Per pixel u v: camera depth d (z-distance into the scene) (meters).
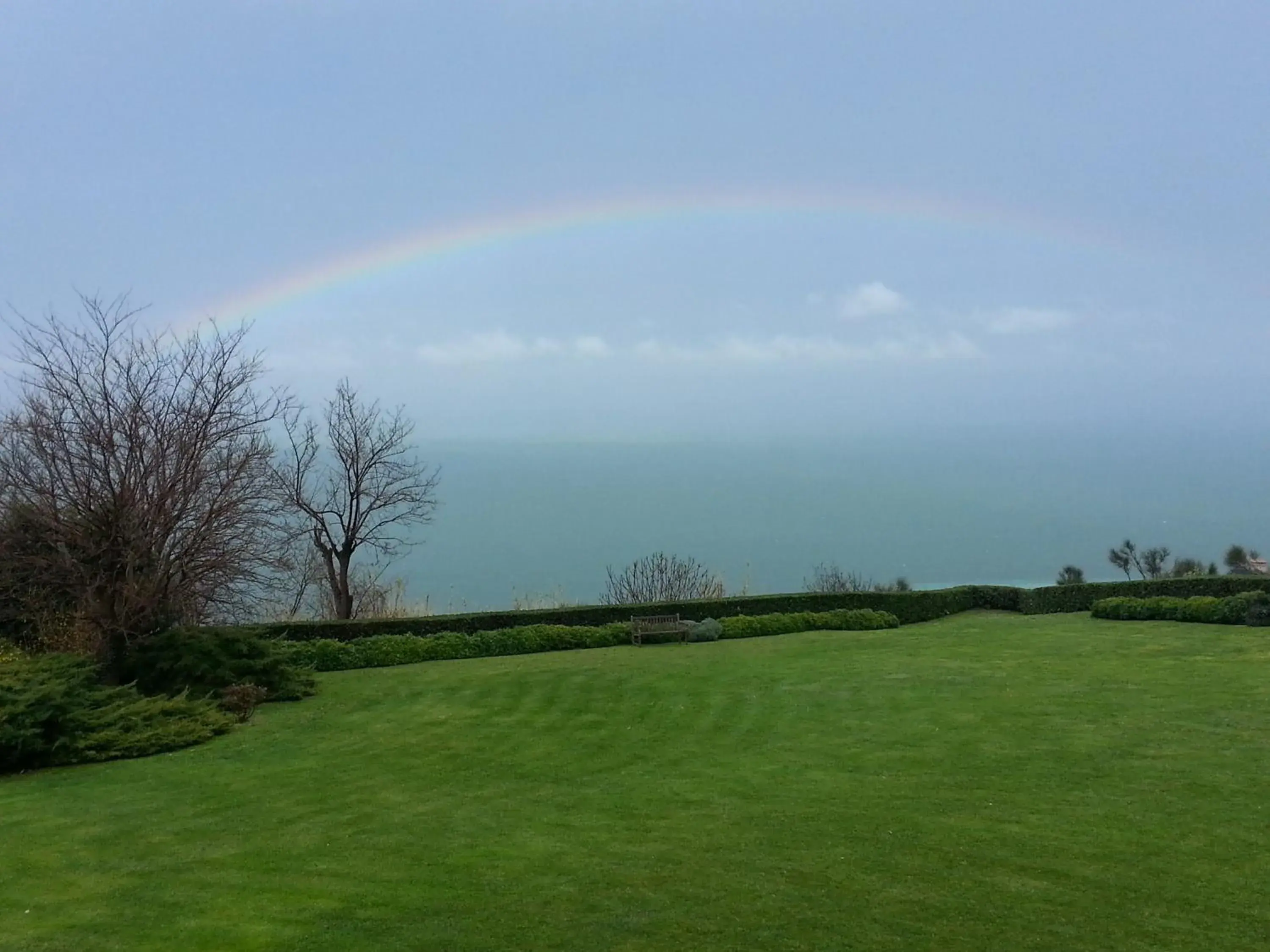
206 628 19.19
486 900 8.34
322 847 10.01
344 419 43.19
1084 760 12.05
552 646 24.88
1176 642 21.39
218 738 15.84
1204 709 14.52
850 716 15.16
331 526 31.48
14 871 9.59
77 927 8.12
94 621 18.36
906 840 9.48
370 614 31.64
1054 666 18.70
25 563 18.12
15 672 15.30
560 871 8.99
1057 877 8.47
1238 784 10.86
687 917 7.85
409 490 34.16
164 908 8.47
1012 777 11.52
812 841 9.56
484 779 12.66
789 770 12.30
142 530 18.38
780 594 30.61
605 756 13.61
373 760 13.99
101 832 10.88
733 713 15.77
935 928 7.55
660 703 16.86
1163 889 8.17
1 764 13.89
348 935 7.74
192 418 19.44
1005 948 7.21
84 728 14.81
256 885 8.95
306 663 22.75
